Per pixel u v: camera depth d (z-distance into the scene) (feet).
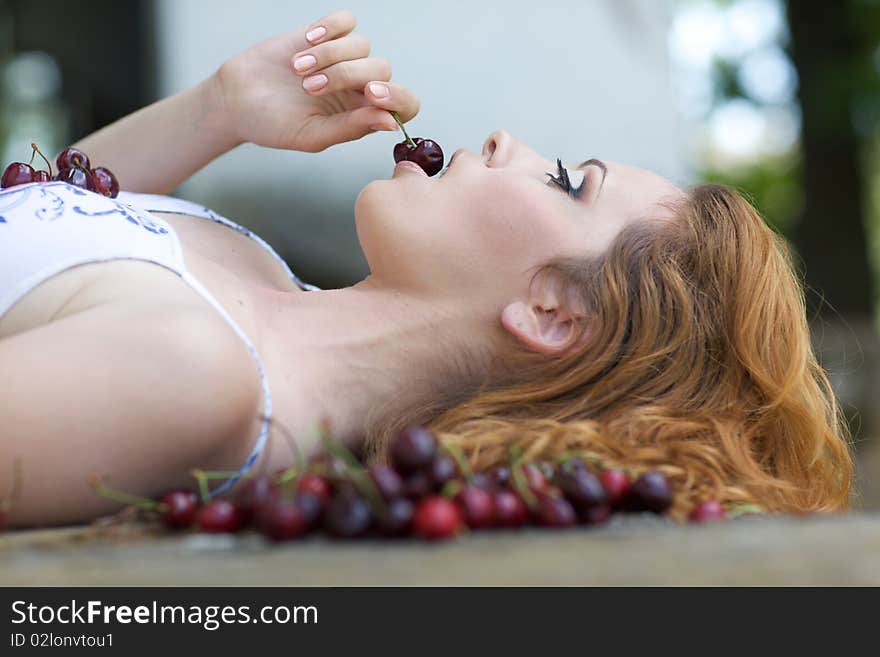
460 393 9.12
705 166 59.41
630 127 25.41
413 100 10.14
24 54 29.04
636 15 25.81
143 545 5.64
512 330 8.87
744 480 8.25
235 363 7.08
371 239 8.89
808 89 41.68
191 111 11.21
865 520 6.50
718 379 9.16
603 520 6.23
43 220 7.67
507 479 6.52
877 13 40.88
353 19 10.25
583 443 7.91
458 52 22.76
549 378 9.05
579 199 9.31
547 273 8.96
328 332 8.66
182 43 20.68
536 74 23.72
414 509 5.61
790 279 9.68
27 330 7.36
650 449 8.07
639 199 9.53
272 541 5.59
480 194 8.87
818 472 9.18
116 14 28.12
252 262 9.81
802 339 9.32
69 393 6.48
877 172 56.65
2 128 30.50
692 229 9.47
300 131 10.73
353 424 8.73
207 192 20.03
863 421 22.20
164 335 6.80
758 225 9.66
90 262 7.49
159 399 6.70
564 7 24.20
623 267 9.12
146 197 10.00
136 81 28.66
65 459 6.57
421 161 9.78
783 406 9.01
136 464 6.83
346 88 10.09
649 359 8.93
